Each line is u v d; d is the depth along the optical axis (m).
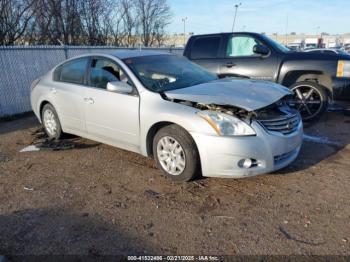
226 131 3.73
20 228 3.32
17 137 6.65
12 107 8.86
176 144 4.09
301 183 4.08
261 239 3.02
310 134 6.08
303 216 3.37
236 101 3.85
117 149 5.55
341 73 6.54
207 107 3.95
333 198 3.70
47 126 6.23
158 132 4.25
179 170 4.11
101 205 3.73
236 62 7.42
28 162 5.17
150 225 3.30
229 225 3.26
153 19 30.38
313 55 6.84
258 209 3.53
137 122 4.46
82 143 5.94
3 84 8.61
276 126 3.94
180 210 3.56
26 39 17.00
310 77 6.93
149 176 4.44
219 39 7.77
